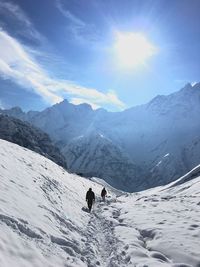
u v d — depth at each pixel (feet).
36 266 29.43
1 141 106.32
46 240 37.45
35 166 92.58
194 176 273.54
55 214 53.16
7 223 34.30
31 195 55.16
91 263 37.99
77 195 105.50
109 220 72.38
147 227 61.05
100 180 402.31
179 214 78.79
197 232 55.36
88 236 53.21
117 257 42.19
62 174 134.00
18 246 30.83
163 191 263.49
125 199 189.98
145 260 40.83
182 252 44.24
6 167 64.34
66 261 34.40
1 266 25.12
